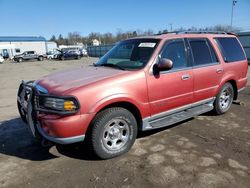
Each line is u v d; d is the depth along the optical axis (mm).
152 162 3648
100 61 4922
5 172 3494
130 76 3834
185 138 4484
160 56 4227
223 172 3350
